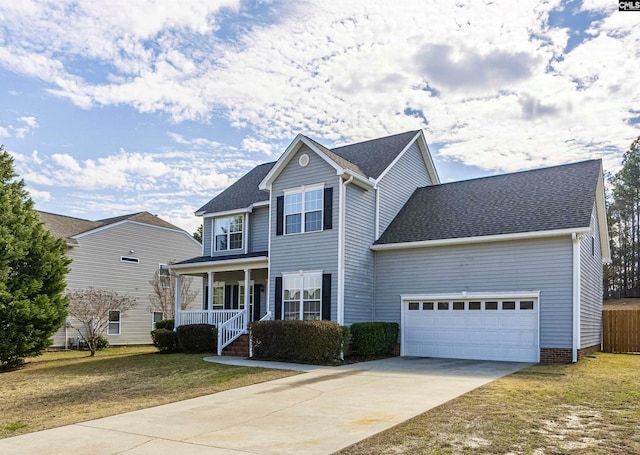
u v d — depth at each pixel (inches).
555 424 303.0
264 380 511.5
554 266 671.1
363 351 719.1
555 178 821.2
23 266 778.2
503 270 708.7
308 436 289.0
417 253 789.2
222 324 781.3
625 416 322.3
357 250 785.6
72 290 1046.4
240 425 322.3
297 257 794.8
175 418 349.1
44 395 481.4
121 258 1161.4
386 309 805.9
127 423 337.1
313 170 795.4
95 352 956.6
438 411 344.8
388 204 876.6
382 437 279.9
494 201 815.1
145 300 1206.3
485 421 312.2
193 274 1010.1
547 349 663.8
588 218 660.7
